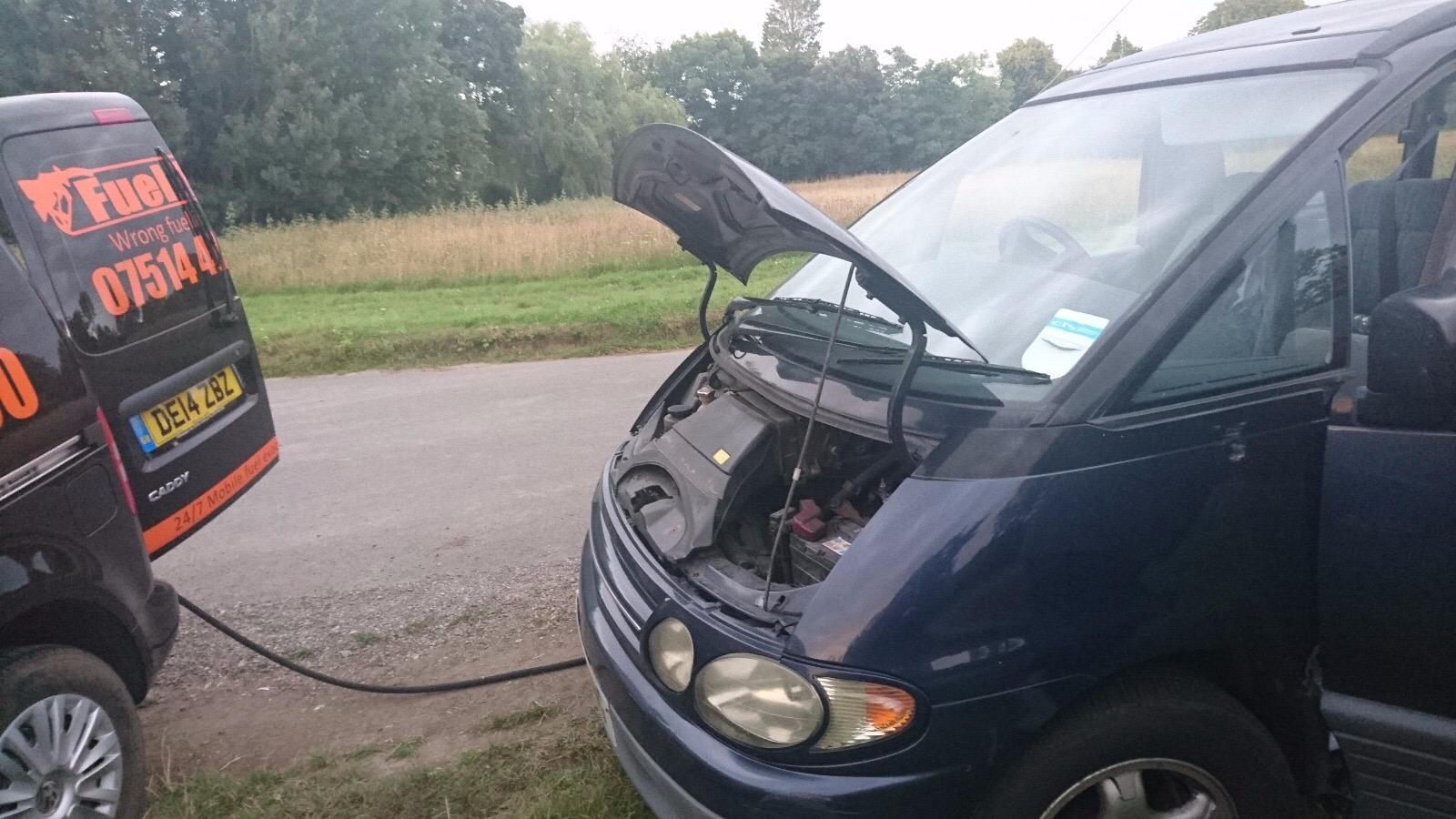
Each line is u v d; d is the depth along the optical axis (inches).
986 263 112.7
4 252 112.8
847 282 88.0
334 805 117.5
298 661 154.5
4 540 103.7
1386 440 82.7
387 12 1739.7
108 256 138.9
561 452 248.7
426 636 160.4
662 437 119.0
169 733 136.8
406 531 202.2
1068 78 140.2
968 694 77.3
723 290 462.3
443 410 293.7
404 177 1849.2
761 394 107.7
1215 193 97.7
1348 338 89.0
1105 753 81.0
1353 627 86.0
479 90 2410.2
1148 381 83.0
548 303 456.4
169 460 143.3
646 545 104.1
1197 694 83.7
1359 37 101.0
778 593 88.0
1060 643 78.4
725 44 3348.9
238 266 574.9
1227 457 82.7
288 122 1665.8
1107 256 101.1
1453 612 81.4
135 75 1461.6
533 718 135.3
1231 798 86.0
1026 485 79.0
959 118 3366.1
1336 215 90.7
